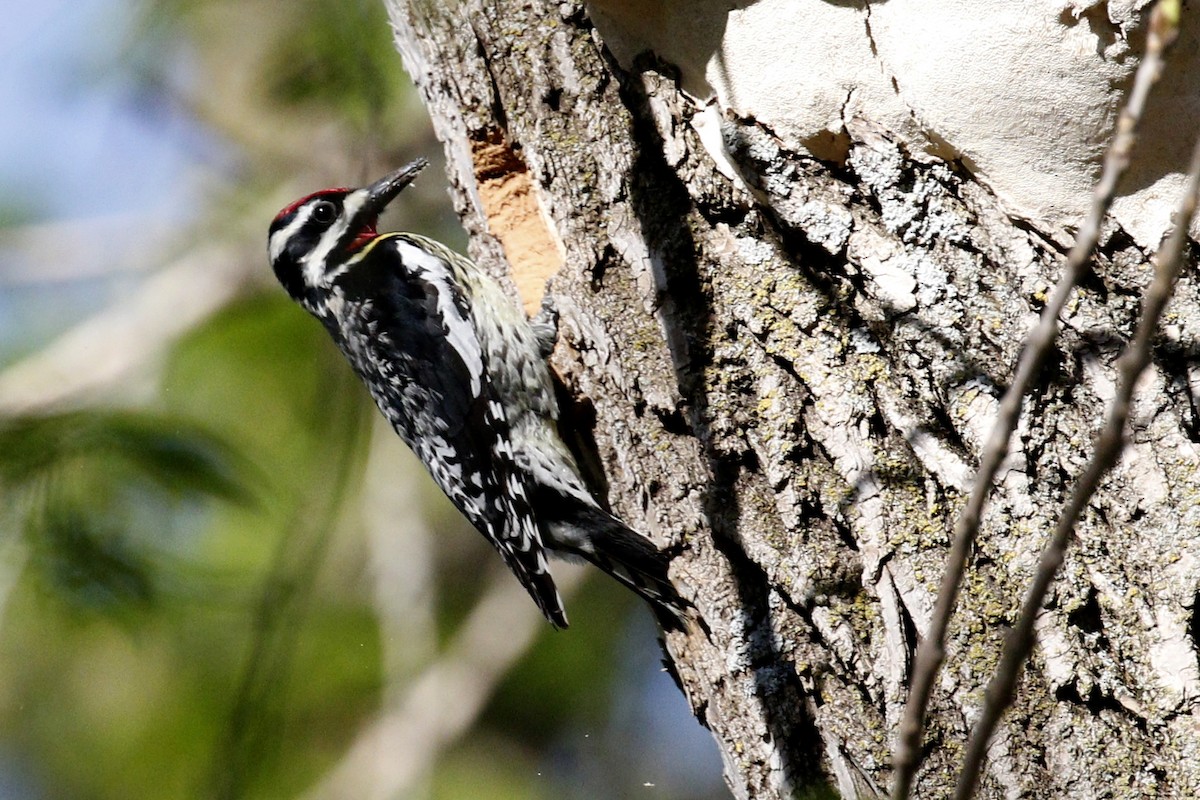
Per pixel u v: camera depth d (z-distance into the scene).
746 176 6.74
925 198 6.47
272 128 12.88
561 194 7.39
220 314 12.88
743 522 6.63
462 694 13.18
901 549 6.15
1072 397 6.11
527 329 8.19
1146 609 5.79
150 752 11.94
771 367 6.67
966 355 6.27
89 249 13.61
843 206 6.59
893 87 6.45
